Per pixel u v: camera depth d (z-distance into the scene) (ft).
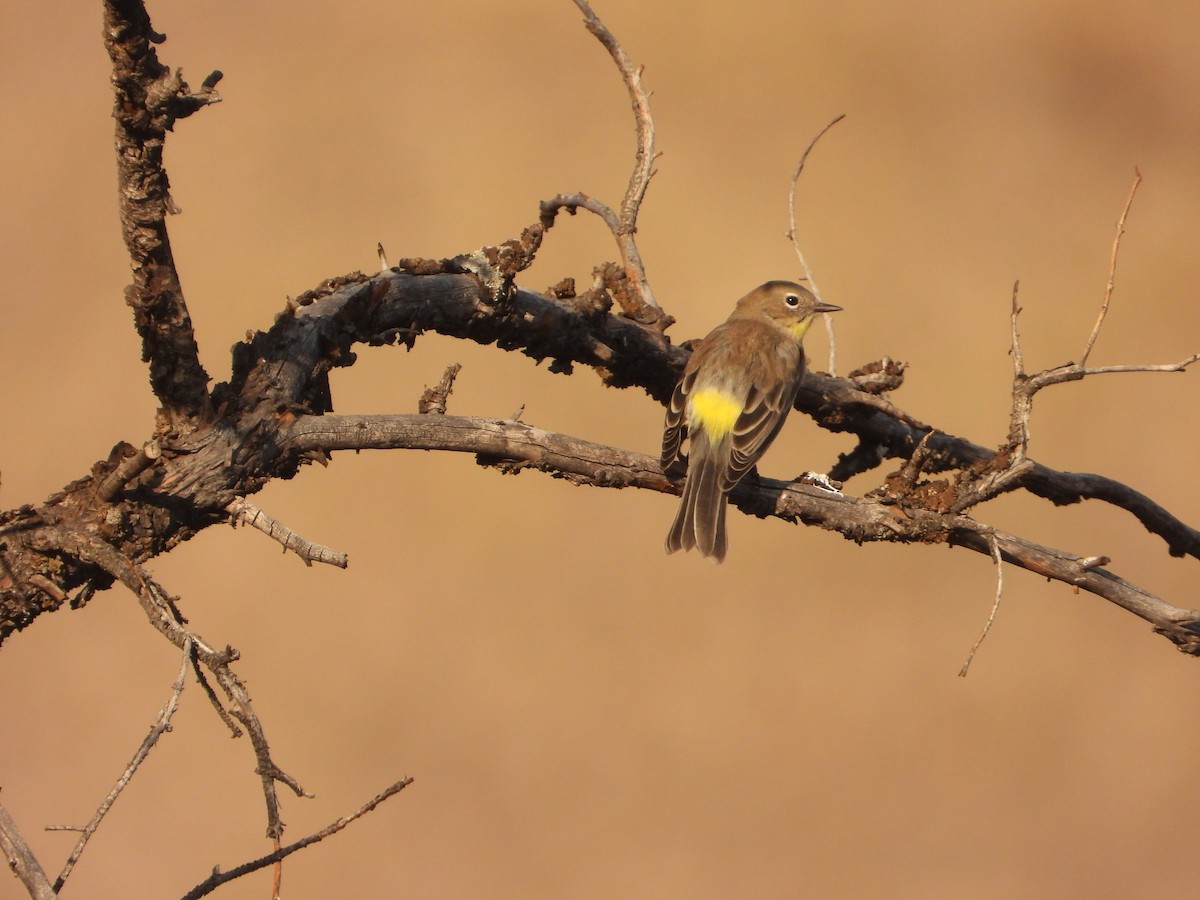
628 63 68.80
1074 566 55.83
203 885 34.58
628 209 69.15
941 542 57.47
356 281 58.70
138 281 46.26
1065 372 56.29
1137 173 56.08
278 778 36.47
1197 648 55.06
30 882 31.71
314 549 47.47
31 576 45.62
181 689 36.40
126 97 42.22
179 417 49.26
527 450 55.31
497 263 61.11
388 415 53.06
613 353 66.49
